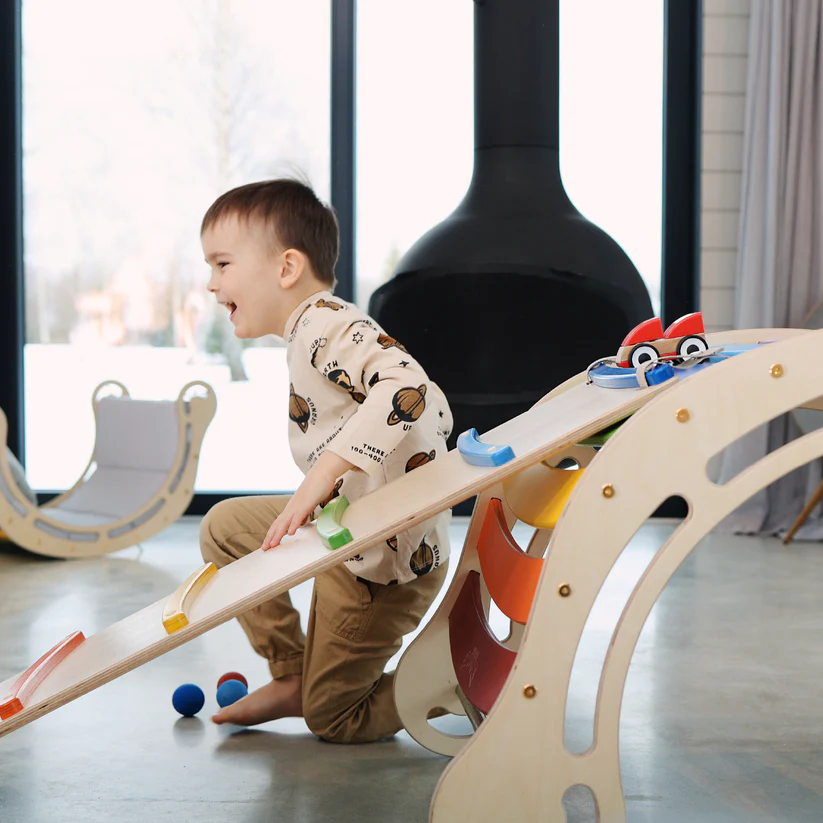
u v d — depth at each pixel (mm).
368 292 4117
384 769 1341
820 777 1314
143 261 4113
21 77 4059
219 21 4090
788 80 3713
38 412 4113
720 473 3717
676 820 1174
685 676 1805
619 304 2744
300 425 1382
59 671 1102
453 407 2764
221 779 1306
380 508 1108
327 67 4105
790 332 1379
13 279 4027
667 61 4027
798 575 2801
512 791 991
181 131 4105
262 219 1404
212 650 1978
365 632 1396
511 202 2797
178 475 3291
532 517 1223
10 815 1189
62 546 3094
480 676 1253
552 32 2834
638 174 4090
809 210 3723
